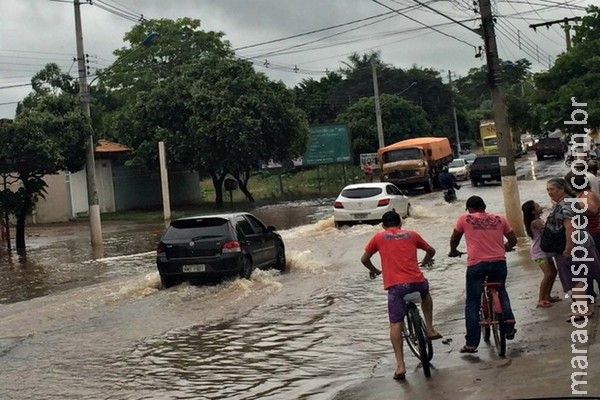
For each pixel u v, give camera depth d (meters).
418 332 7.83
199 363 9.39
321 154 55.56
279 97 45.94
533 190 35.22
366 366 8.77
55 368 9.49
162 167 37.00
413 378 7.82
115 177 46.72
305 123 48.38
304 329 10.90
